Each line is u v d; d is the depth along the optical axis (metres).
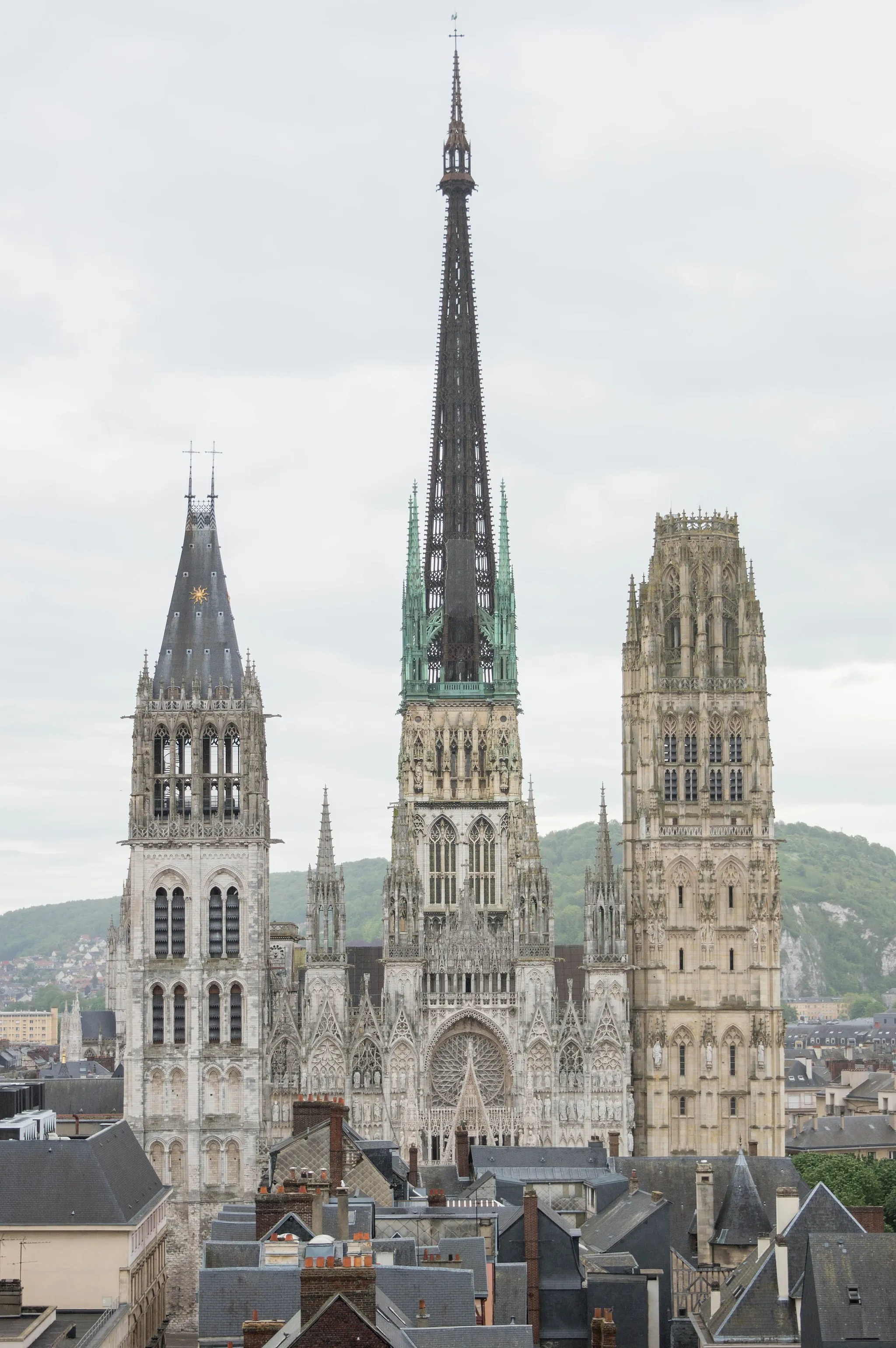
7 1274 150.62
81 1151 157.50
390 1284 108.19
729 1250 164.12
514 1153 199.88
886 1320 121.50
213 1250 116.00
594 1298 131.12
